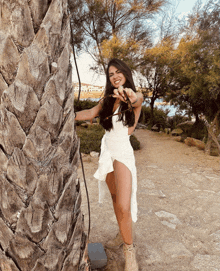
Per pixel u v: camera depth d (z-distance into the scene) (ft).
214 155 21.90
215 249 8.35
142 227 9.68
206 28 22.34
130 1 38.81
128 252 6.42
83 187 13.83
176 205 11.85
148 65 38.04
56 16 3.14
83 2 35.29
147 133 36.19
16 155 3.30
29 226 3.55
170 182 15.08
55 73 3.31
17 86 3.09
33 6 2.94
